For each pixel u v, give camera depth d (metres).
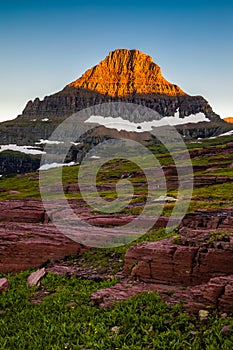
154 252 22.86
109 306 20.20
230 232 23.36
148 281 22.66
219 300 17.75
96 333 18.02
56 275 27.05
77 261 30.02
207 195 57.84
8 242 31.55
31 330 19.53
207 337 16.16
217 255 20.80
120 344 16.91
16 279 28.08
